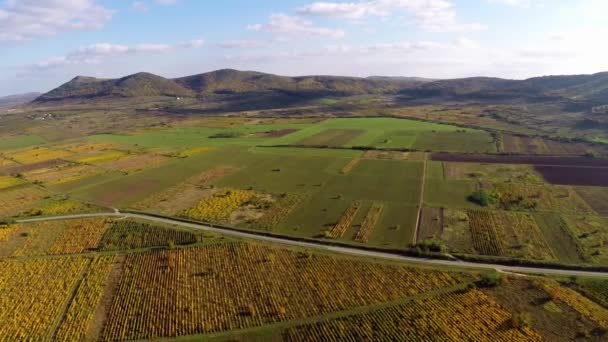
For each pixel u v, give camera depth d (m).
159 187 103.44
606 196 84.50
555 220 73.31
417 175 104.50
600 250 61.72
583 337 43.69
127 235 73.81
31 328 48.12
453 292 52.41
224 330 46.88
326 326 46.81
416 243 66.25
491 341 43.47
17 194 101.06
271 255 63.62
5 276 60.31
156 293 54.56
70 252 68.25
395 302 50.84
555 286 52.69
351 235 70.44
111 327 47.81
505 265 59.16
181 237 72.00
